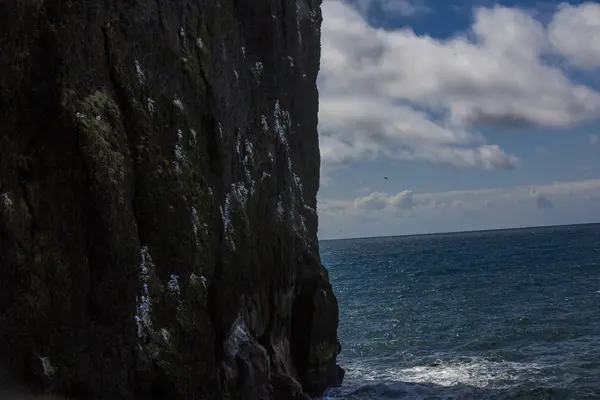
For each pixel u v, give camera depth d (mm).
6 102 15031
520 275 75625
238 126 21234
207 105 19516
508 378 28078
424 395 25953
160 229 16828
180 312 17078
